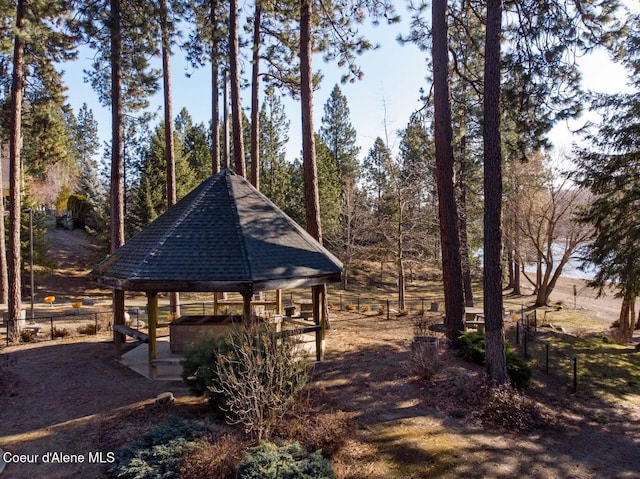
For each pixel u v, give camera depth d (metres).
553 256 28.42
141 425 7.14
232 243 9.75
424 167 23.36
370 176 37.31
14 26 14.26
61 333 14.12
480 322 15.03
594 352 14.68
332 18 15.02
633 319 20.30
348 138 45.97
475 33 15.52
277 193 38.31
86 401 8.27
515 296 30.58
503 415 8.12
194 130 43.66
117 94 14.36
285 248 10.41
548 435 7.84
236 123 15.69
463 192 21.67
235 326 8.02
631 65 14.15
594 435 8.11
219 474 5.50
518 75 11.62
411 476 6.09
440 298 30.09
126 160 35.16
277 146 41.09
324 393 8.66
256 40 17.44
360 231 30.03
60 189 45.72
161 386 9.08
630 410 9.68
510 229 25.72
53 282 29.75
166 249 9.50
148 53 15.26
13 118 15.17
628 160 14.23
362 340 12.94
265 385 6.74
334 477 5.59
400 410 8.14
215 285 8.98
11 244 14.16
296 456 5.82
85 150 61.00
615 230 14.63
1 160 26.38
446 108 11.88
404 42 14.32
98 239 30.73
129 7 14.48
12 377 9.56
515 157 13.18
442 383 9.28
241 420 6.23
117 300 11.26
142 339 9.81
